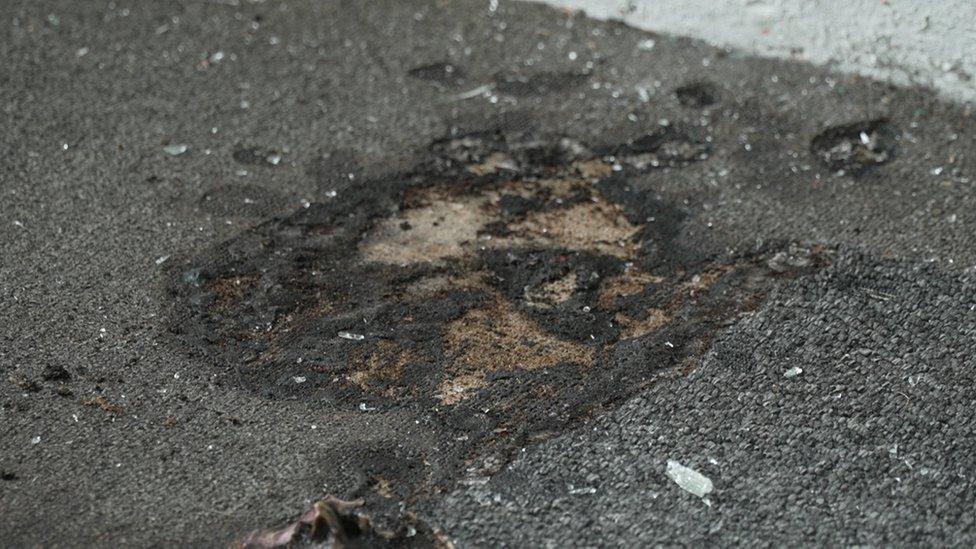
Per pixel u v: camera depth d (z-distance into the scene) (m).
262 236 1.37
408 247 1.37
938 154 1.45
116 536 1.17
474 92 1.52
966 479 1.20
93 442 1.22
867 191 1.41
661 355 1.28
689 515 1.18
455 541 1.17
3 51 1.56
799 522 1.18
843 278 1.33
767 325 1.29
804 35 1.54
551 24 1.62
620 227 1.38
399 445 1.22
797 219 1.38
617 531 1.17
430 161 1.45
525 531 1.17
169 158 1.44
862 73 1.53
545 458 1.21
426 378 1.27
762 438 1.22
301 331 1.30
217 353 1.28
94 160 1.44
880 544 1.17
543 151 1.46
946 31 1.49
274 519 1.18
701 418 1.23
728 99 1.51
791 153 1.45
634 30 1.61
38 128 1.47
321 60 1.56
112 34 1.59
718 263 1.35
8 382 1.25
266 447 1.22
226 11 1.63
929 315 1.30
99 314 1.30
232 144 1.46
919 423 1.23
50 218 1.38
